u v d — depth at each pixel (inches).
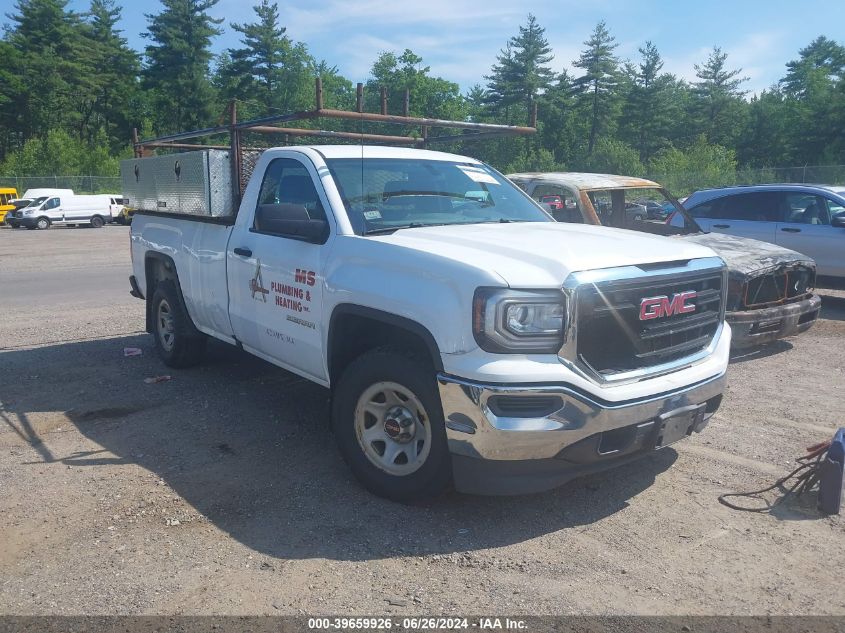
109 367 290.8
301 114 202.7
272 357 213.5
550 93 3117.6
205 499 171.0
